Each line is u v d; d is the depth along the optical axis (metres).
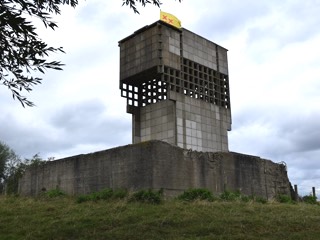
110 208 16.42
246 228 12.87
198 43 30.81
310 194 28.02
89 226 13.43
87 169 22.94
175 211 15.37
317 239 11.66
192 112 28.78
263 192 25.31
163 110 28.38
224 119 31.06
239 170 24.14
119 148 21.47
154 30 28.33
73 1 8.02
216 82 31.62
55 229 13.23
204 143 29.00
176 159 20.83
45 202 19.92
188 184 21.05
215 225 12.98
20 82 6.97
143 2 8.64
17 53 6.80
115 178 21.25
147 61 28.19
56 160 25.25
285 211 16.20
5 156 45.25
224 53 32.94
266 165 26.36
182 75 28.84
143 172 19.98
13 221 14.99
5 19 6.34
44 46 6.90
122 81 29.61
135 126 29.31
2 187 37.09
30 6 6.85
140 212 15.26
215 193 22.22
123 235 12.10
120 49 30.19
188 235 12.02
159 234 12.23
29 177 27.09
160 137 28.14
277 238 11.73
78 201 19.70
